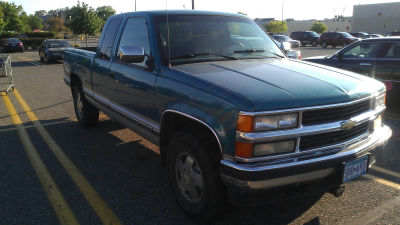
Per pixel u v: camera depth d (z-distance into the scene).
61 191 3.92
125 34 4.36
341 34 33.09
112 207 3.56
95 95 5.27
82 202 3.66
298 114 2.63
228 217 3.30
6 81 13.30
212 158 2.85
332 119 2.79
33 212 3.47
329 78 3.12
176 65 3.48
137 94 3.83
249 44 4.11
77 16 34.62
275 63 3.65
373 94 3.15
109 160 4.84
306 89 2.79
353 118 2.91
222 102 2.67
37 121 7.02
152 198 3.74
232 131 2.59
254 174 2.51
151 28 3.77
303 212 3.39
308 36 36.97
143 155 5.04
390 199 3.64
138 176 4.31
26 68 18.55
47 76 14.84
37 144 5.55
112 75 4.45
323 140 2.78
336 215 3.34
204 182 2.92
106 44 4.88
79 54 5.94
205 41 3.84
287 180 2.61
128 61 3.53
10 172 4.45
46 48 21.20
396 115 7.13
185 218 3.32
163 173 4.39
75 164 4.71
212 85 2.86
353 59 7.87
